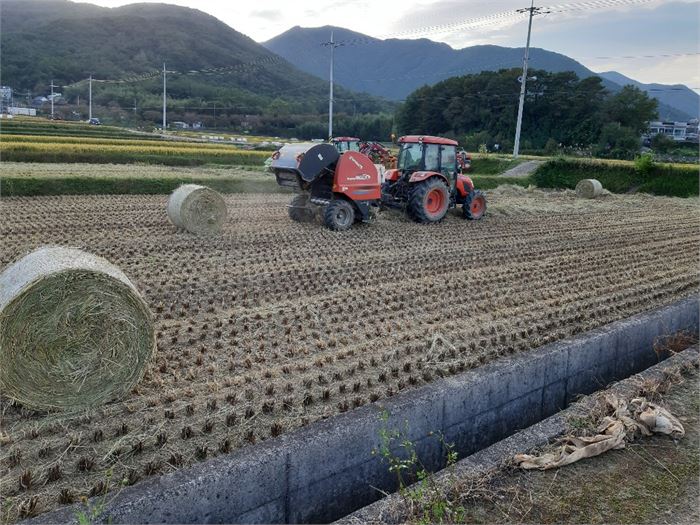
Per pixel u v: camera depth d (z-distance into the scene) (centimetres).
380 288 805
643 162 2573
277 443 355
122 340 458
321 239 1124
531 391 499
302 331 628
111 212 1345
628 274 948
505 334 638
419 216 1336
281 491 350
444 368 541
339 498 381
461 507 319
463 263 980
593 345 552
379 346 595
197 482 315
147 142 3381
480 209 1488
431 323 676
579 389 548
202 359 541
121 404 458
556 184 2662
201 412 450
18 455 382
